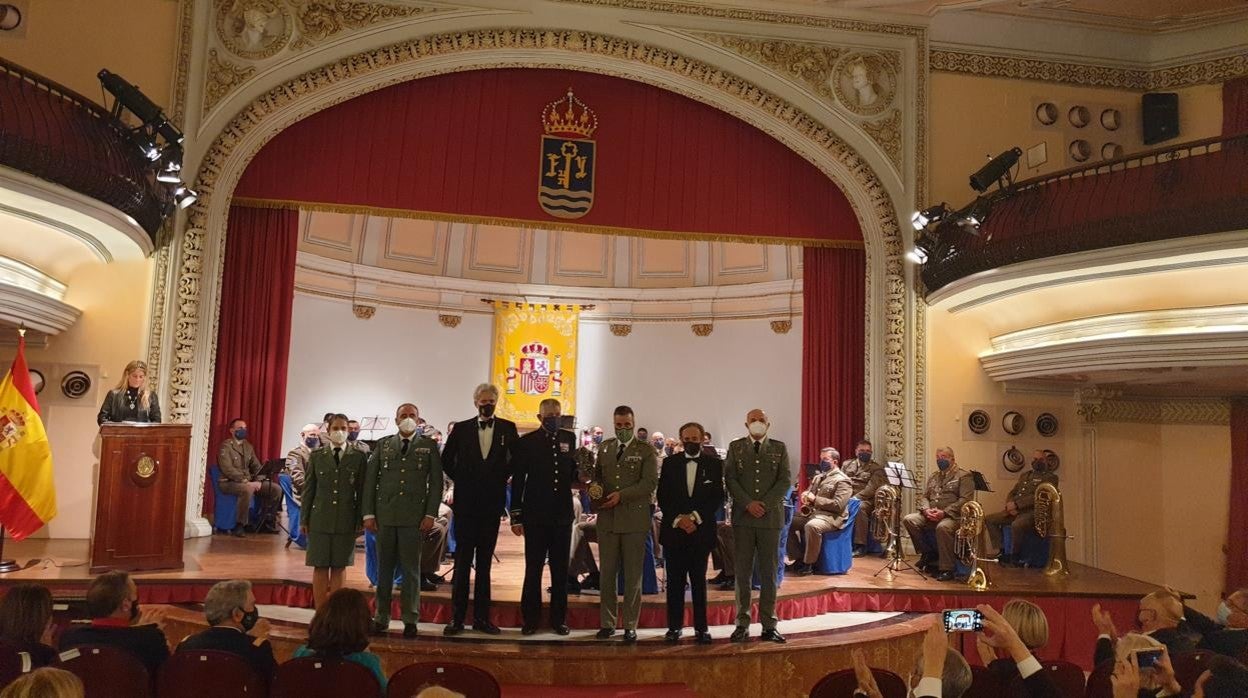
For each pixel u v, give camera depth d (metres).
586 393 14.54
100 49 8.95
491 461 6.18
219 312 9.54
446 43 9.66
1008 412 10.02
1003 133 10.23
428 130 9.88
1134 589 7.78
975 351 10.08
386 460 6.18
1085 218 8.12
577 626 6.57
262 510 9.85
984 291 9.06
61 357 8.71
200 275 9.18
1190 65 10.28
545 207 9.98
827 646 6.34
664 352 14.50
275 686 3.73
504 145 9.98
